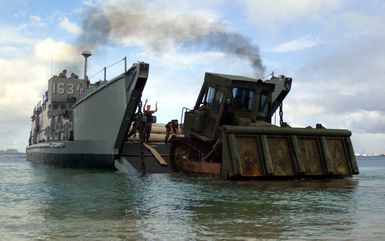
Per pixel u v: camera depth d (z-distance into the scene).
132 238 6.75
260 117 21.62
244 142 18.67
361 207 10.23
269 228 7.55
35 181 17.97
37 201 11.45
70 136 30.77
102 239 6.68
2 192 13.75
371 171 29.80
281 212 9.47
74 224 8.00
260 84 21.19
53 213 9.34
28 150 47.75
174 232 7.21
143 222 8.21
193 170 21.75
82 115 28.55
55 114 34.94
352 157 20.62
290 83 23.81
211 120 21.39
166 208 10.12
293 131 19.48
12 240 6.65
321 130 20.20
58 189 14.68
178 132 25.50
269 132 19.00
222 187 15.48
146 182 17.44
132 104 23.05
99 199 11.88
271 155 18.84
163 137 29.92
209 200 11.66
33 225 7.89
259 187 15.44
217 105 21.17
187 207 10.28
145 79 22.33
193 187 15.37
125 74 23.05
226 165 18.33
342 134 20.61
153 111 26.75
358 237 6.77
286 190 14.43
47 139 36.84
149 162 24.67
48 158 35.44
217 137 20.70
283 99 23.94
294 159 19.14
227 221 8.30
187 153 23.05
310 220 8.39
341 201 11.41
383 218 8.62
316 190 14.39
